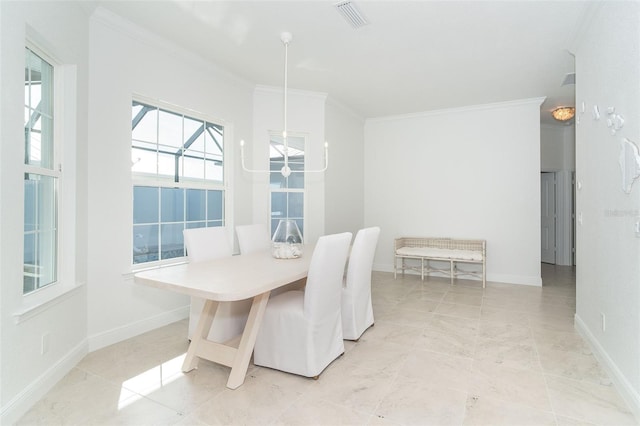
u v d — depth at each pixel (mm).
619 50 2035
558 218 6594
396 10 2662
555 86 4332
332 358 2453
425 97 4809
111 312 2793
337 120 5102
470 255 4801
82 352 2516
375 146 5945
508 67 3740
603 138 2334
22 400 1818
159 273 2256
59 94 2375
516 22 2812
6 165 1717
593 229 2568
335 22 2850
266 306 2400
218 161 4031
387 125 5848
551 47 3250
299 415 1846
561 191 6543
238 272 2291
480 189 5215
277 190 4664
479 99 4883
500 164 5082
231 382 2125
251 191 4422
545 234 6855
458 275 5340
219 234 3064
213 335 2625
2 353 1691
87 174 2607
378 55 3463
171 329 3139
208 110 3744
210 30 3000
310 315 2232
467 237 5309
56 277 2369
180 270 2361
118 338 2840
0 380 1680
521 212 4973
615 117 2084
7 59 1720
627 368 1952
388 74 3973
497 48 3285
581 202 2885
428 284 4938
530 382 2174
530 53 3385
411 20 2803
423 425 1755
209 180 3902
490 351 2648
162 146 3344
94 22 2654
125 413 1856
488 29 2934
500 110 5062
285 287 3420
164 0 2549
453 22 2826
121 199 2867
